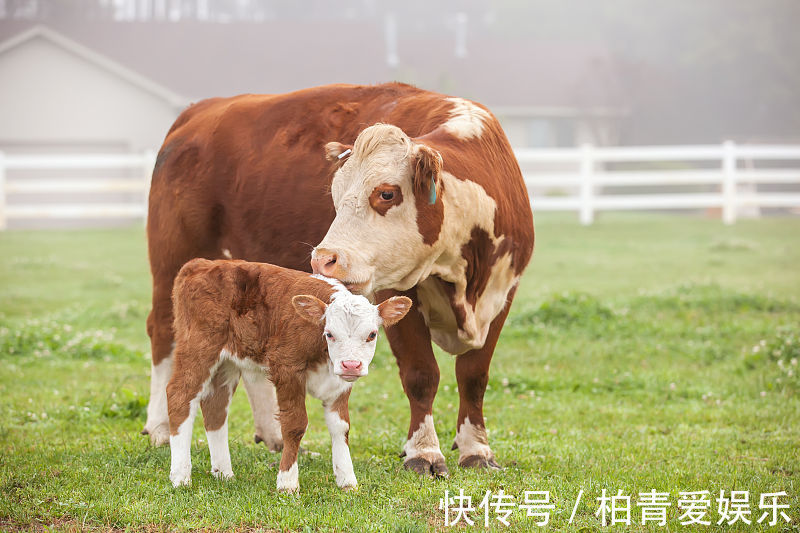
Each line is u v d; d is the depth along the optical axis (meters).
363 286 5.55
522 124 40.41
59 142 37.56
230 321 5.65
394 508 5.36
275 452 6.75
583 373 9.79
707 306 13.10
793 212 41.44
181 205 7.48
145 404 8.05
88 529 5.12
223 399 5.91
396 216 5.58
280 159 7.05
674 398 8.87
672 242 21.33
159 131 37.75
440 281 6.14
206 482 5.79
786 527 5.20
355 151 5.66
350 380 5.17
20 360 10.40
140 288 16.06
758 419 7.92
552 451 6.86
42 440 7.08
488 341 6.52
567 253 19.77
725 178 24.53
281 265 7.09
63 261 19.56
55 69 37.16
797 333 11.02
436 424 7.79
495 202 6.13
